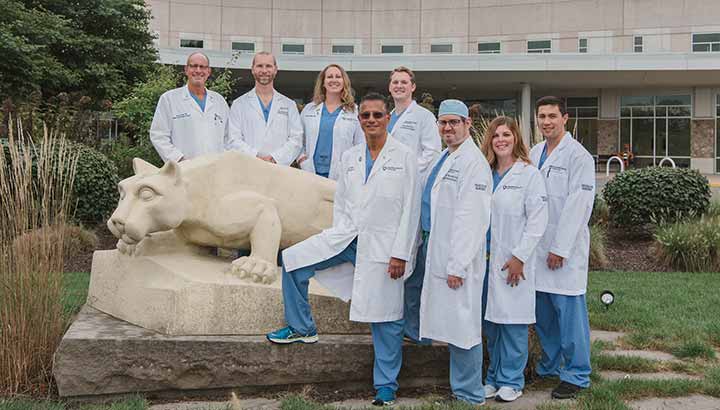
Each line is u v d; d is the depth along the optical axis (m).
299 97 30.84
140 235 4.46
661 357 5.43
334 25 32.66
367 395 4.53
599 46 31.06
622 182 11.64
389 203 4.29
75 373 4.22
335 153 6.05
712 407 4.27
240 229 4.94
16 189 4.61
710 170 29.14
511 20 31.94
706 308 7.07
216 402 4.32
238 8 32.03
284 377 4.45
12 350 4.43
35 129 10.90
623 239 11.78
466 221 4.18
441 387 4.69
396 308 4.32
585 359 4.55
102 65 19.81
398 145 4.38
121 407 4.04
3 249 4.57
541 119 4.80
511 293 4.43
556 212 4.69
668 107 29.64
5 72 17.84
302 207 5.25
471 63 26.06
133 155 12.57
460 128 4.32
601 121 30.42
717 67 25.50
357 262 4.30
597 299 7.55
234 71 26.70
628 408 4.15
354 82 28.39
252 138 6.08
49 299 4.63
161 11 31.02
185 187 4.76
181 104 5.82
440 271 4.25
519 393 4.47
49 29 18.61
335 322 4.79
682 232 10.11
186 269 4.72
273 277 4.74
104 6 20.41
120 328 4.57
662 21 30.41
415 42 32.59
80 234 9.82
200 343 4.34
